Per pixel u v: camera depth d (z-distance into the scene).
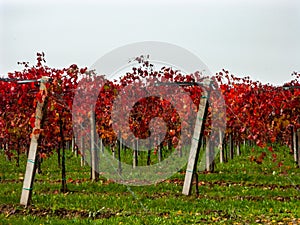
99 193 14.66
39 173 20.47
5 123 17.66
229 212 11.55
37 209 11.86
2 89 16.55
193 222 10.40
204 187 15.72
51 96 13.21
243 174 18.59
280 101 18.70
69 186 15.98
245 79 21.03
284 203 12.69
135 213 11.45
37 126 12.56
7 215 11.14
